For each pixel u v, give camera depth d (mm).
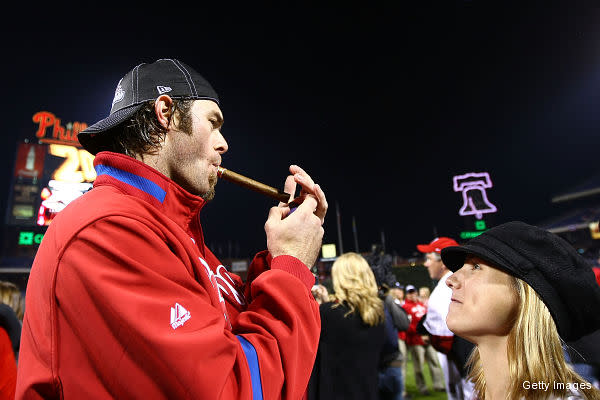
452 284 1034
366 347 2553
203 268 906
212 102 1091
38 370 724
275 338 841
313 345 902
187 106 1030
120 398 661
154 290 720
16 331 2436
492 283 935
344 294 2613
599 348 1752
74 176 25203
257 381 764
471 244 1012
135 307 673
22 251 22953
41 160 24750
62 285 714
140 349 660
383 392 3164
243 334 853
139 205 849
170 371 657
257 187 1272
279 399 799
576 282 833
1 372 2223
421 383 5844
